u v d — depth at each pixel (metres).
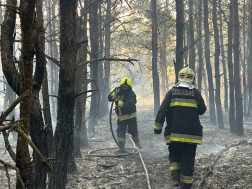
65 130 3.68
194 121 3.99
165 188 4.21
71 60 3.60
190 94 4.07
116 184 4.45
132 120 6.83
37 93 3.18
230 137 8.88
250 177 4.23
